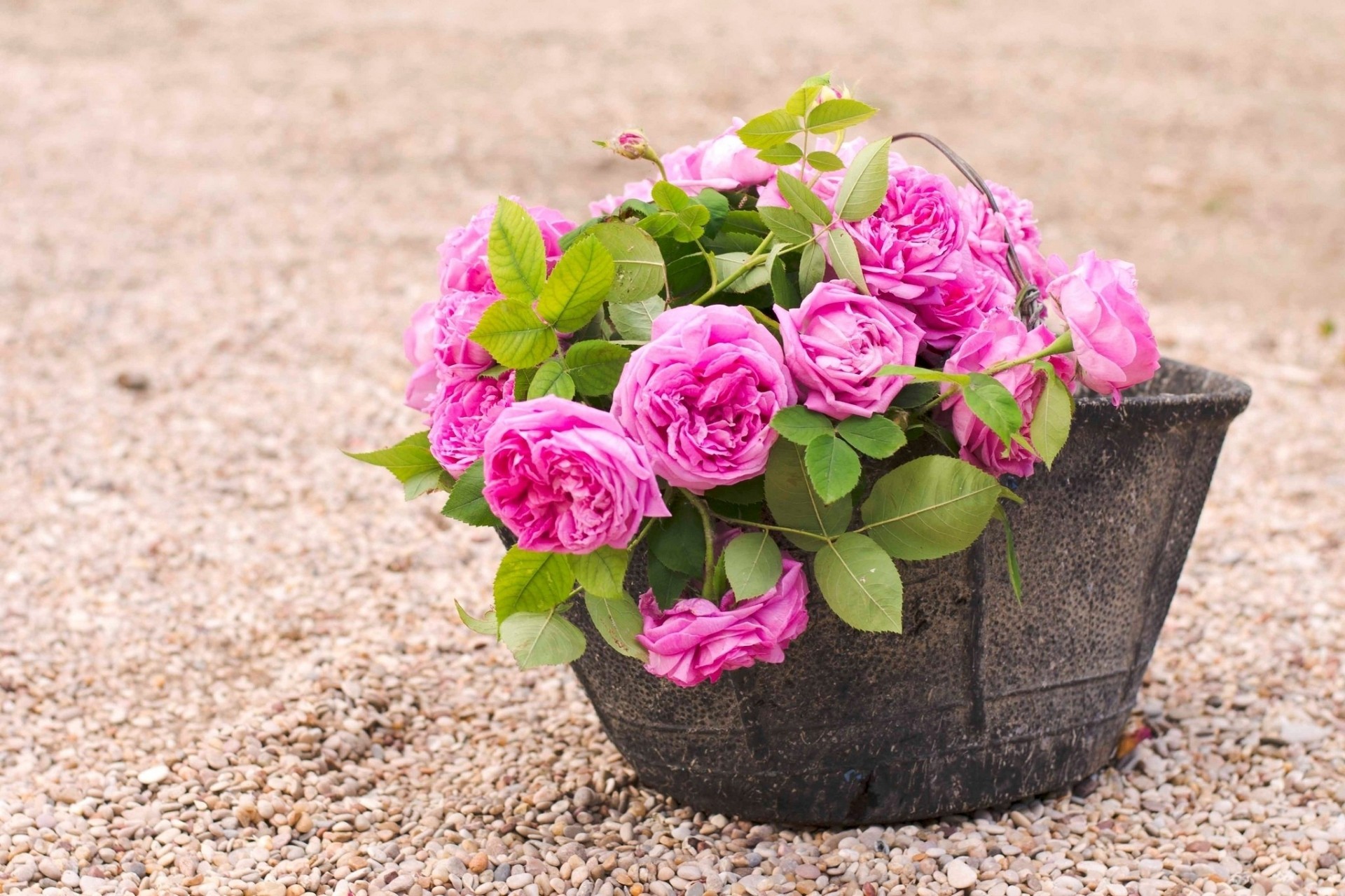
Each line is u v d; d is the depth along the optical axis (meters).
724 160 1.65
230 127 6.89
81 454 3.45
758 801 1.80
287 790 2.01
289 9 9.61
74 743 2.21
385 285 4.84
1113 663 1.88
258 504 3.24
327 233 5.41
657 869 1.76
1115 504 1.74
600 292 1.44
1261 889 1.75
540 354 1.45
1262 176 6.79
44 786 2.02
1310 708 2.32
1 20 8.93
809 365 1.39
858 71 8.20
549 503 1.30
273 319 4.43
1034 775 1.87
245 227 5.43
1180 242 5.86
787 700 1.70
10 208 5.51
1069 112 7.70
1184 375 2.11
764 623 1.45
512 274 1.45
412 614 2.71
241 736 2.17
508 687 2.43
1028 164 6.77
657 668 1.46
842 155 1.68
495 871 1.76
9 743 2.19
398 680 2.40
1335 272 5.52
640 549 1.58
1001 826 1.88
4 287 4.62
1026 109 7.71
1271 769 2.12
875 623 1.43
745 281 1.55
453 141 6.75
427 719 2.30
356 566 2.93
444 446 1.52
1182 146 7.23
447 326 1.57
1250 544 3.09
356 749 2.17
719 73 8.04
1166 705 2.35
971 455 1.52
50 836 1.86
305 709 2.24
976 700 1.75
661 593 1.49
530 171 6.34
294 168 6.29
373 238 5.38
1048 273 1.77
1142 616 1.89
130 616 2.68
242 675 2.48
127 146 6.49
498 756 2.16
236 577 2.87
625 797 1.99
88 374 3.95
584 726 2.26
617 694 1.79
